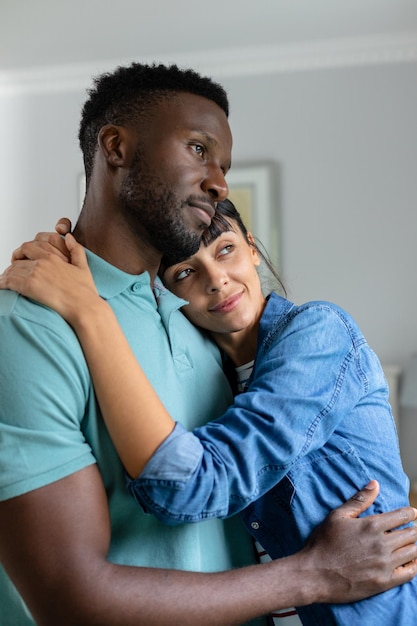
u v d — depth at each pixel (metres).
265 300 1.38
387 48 4.31
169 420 1.00
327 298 4.39
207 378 1.21
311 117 4.43
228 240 1.30
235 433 1.06
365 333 4.35
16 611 1.06
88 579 0.91
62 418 0.95
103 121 1.14
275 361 1.16
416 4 3.79
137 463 0.98
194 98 1.11
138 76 1.11
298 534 1.14
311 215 4.42
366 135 4.38
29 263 1.04
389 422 1.29
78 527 0.92
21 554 0.92
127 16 3.89
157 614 0.92
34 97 4.82
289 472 1.16
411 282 4.32
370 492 1.15
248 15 3.90
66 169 4.78
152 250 1.15
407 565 1.11
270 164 4.45
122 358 0.99
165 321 1.16
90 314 0.99
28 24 3.98
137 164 1.09
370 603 1.09
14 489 0.91
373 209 4.36
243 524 1.23
